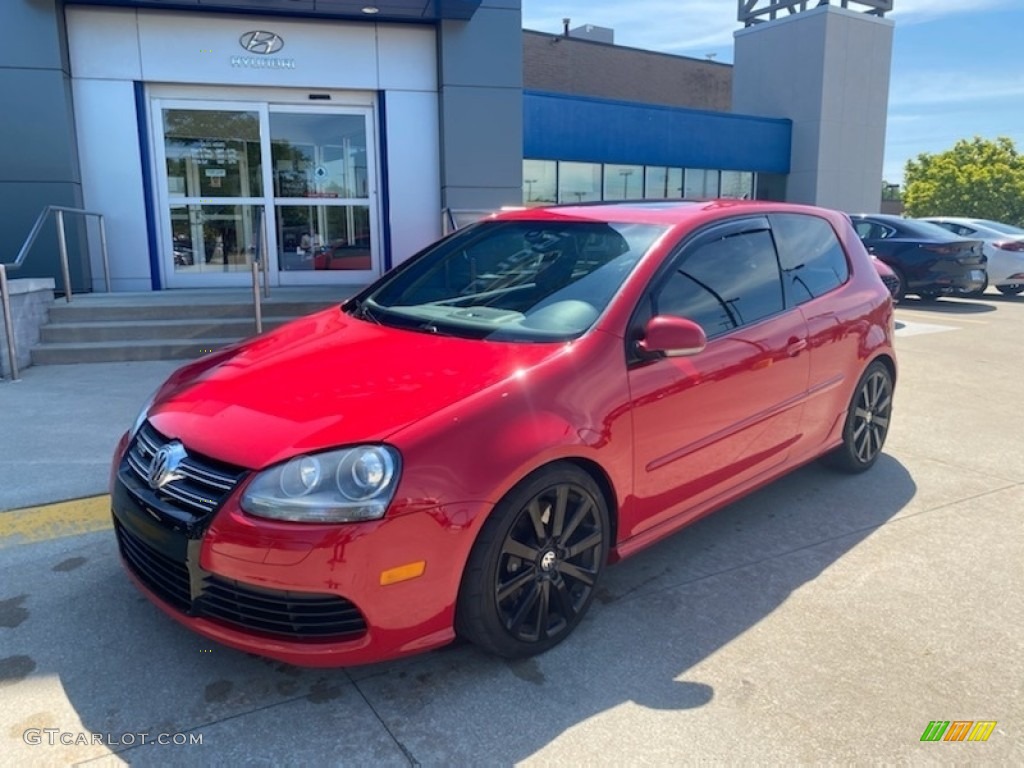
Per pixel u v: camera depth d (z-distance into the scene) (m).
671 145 20.69
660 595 3.42
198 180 9.69
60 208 8.11
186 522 2.60
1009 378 7.88
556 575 2.95
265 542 2.46
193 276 9.84
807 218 4.59
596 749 2.45
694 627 3.16
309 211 10.10
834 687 2.78
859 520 4.24
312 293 9.12
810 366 4.16
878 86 23.17
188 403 3.00
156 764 2.36
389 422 2.64
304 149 9.95
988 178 42.12
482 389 2.80
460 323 3.42
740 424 3.71
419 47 9.89
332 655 2.52
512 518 2.73
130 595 3.32
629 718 2.60
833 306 4.43
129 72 9.13
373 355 3.17
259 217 8.63
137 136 9.26
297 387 2.94
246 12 9.27
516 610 2.83
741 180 22.94
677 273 3.54
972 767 2.39
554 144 18.75
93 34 8.97
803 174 22.75
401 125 10.03
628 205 4.25
